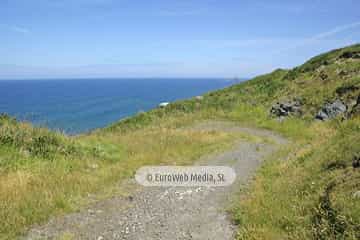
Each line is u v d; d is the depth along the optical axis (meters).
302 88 29.91
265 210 7.12
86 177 9.75
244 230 6.35
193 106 31.97
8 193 7.78
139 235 6.46
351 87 23.58
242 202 7.94
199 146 15.39
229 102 31.94
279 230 6.16
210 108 30.56
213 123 25.56
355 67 27.59
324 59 34.81
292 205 6.95
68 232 6.46
